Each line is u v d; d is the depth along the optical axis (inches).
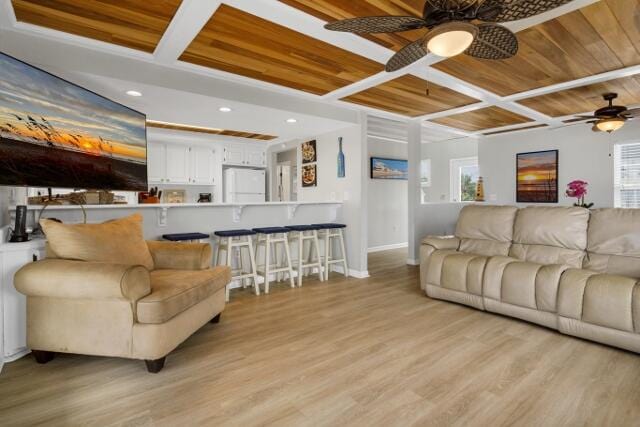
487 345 92.2
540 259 117.6
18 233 83.7
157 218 134.5
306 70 120.4
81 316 76.7
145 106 136.2
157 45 100.6
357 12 84.4
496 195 253.4
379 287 155.6
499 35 73.9
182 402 66.1
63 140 88.7
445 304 129.3
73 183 92.0
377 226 273.6
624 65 120.0
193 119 158.9
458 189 296.7
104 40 97.5
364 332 101.8
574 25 91.4
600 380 74.0
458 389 70.7
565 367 79.8
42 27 90.0
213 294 101.3
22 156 77.2
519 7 63.9
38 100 81.4
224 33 93.1
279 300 135.2
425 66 117.9
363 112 175.0
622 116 147.9
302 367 80.3
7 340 80.6
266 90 138.6
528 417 61.4
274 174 258.5
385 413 62.8
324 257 177.5
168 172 223.0
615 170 202.7
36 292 75.5
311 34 94.0
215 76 123.0
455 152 294.7
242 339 96.7
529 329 103.6
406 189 295.0
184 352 88.1
